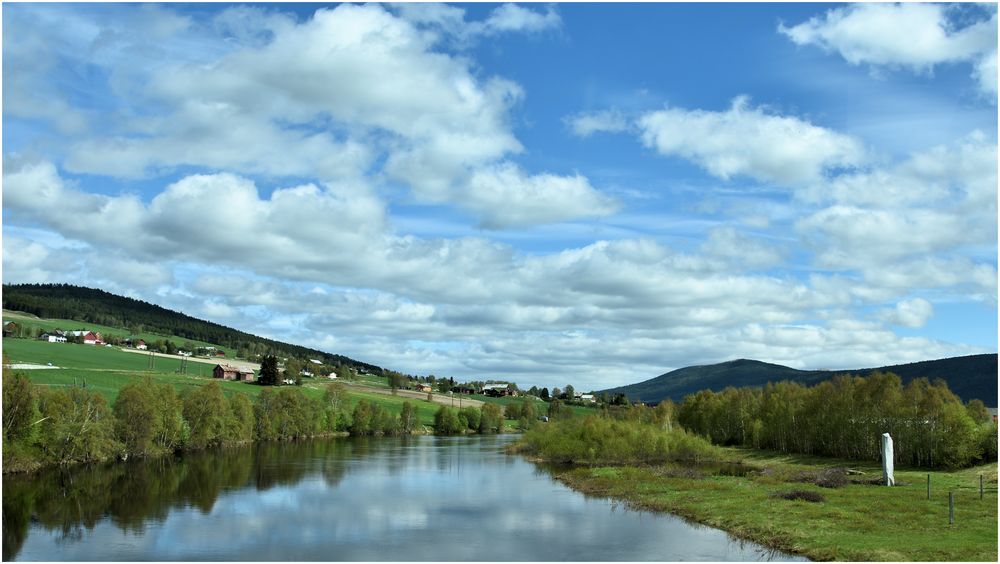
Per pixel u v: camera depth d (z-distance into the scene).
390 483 85.25
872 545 43.47
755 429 139.50
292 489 78.81
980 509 55.19
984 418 114.31
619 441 114.81
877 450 105.94
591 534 53.34
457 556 46.56
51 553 47.62
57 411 94.62
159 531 54.72
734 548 47.81
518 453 132.00
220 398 133.38
